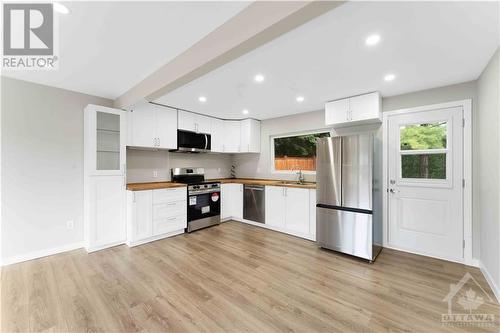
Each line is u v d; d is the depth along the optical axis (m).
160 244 3.26
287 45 1.84
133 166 3.76
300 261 2.71
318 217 3.15
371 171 2.73
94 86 2.88
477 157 2.52
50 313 1.75
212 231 3.91
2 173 2.54
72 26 1.67
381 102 3.12
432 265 2.59
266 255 2.88
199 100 3.42
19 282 2.19
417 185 2.91
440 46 1.85
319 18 1.48
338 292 2.05
